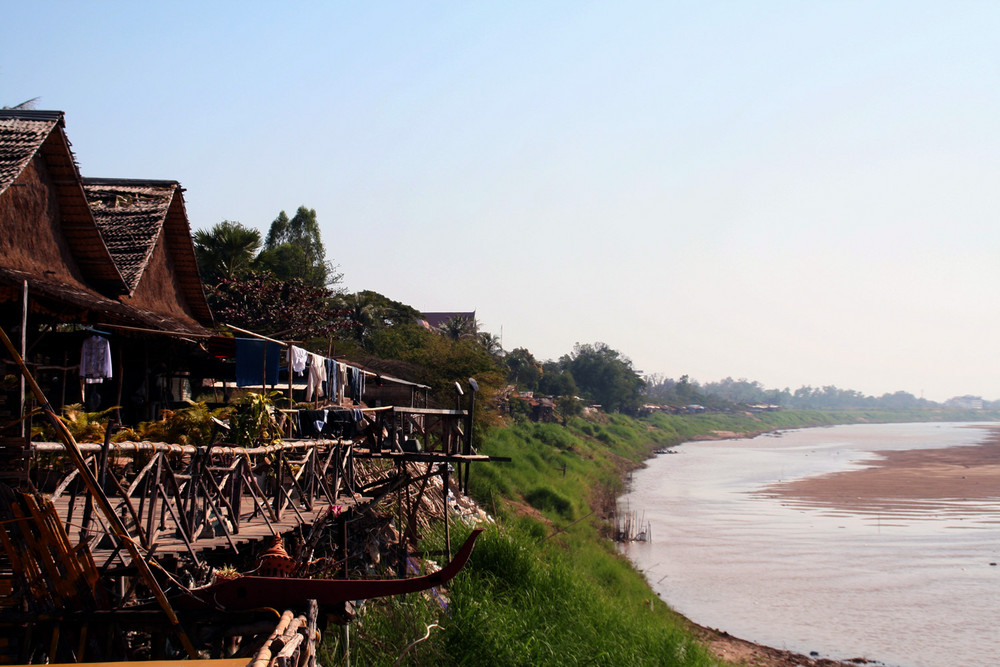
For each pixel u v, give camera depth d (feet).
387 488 52.16
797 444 391.45
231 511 30.04
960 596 89.92
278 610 22.80
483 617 45.80
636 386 445.37
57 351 45.68
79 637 21.80
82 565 22.03
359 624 41.14
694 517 141.18
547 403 271.28
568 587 59.11
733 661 67.26
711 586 93.35
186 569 28.94
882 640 75.20
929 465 255.50
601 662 48.96
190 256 62.54
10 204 40.78
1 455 20.90
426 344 139.03
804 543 117.91
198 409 42.09
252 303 99.96
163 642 22.99
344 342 120.26
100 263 48.60
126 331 47.01
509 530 68.90
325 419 43.73
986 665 69.00
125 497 23.56
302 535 34.32
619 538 118.32
